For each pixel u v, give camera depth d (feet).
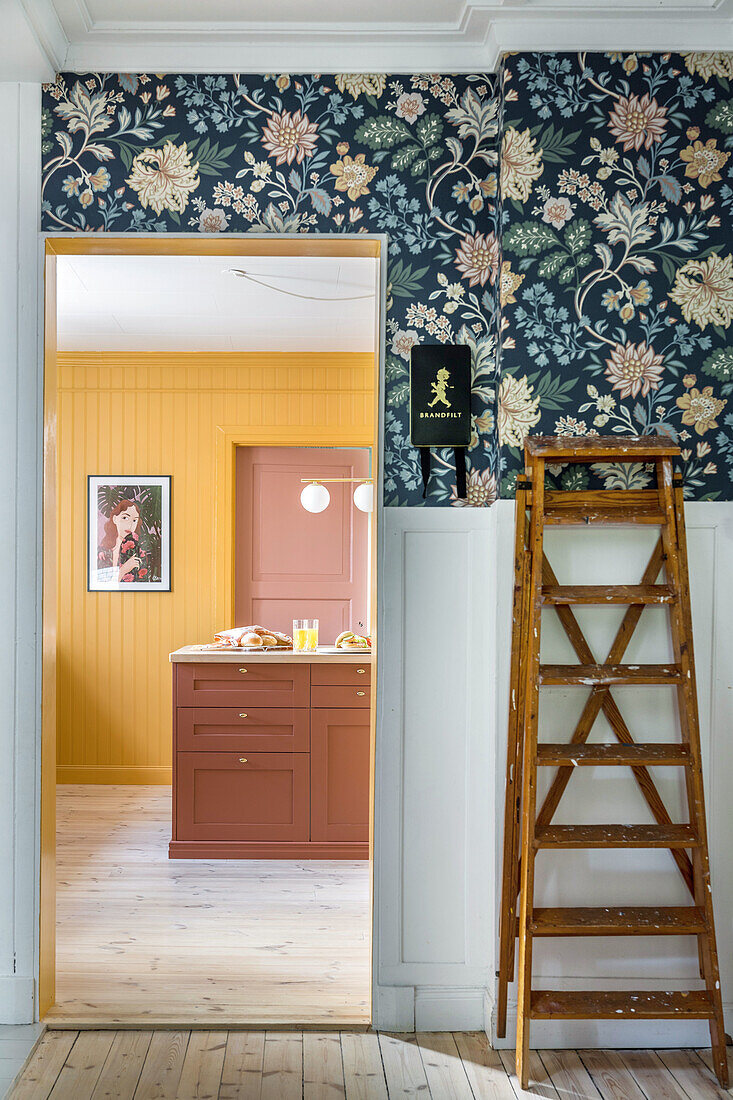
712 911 8.05
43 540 8.90
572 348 8.75
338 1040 8.60
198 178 8.98
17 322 8.88
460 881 8.90
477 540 8.95
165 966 10.07
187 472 18.62
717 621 8.77
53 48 8.55
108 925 11.26
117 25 8.65
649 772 8.66
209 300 14.88
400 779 8.88
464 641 8.94
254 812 13.92
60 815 16.26
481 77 9.05
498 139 8.98
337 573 18.97
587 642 8.69
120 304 15.11
